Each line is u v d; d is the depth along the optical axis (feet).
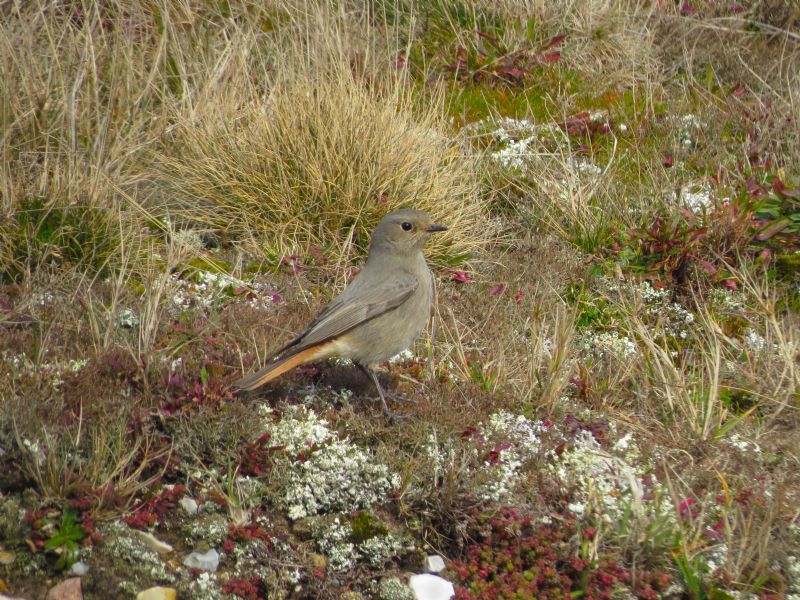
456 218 29.94
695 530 19.71
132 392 21.66
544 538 19.54
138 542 19.21
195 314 25.26
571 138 35.32
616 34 40.16
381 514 20.36
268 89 33.37
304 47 35.40
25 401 20.39
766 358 25.23
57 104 30.50
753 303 27.94
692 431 22.53
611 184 31.73
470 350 25.53
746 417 23.68
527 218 31.32
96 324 23.41
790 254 29.07
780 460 22.02
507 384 23.97
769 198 29.81
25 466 19.58
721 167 32.37
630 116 36.83
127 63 32.40
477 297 27.58
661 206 30.60
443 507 20.11
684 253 28.40
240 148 30.40
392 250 23.25
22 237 26.27
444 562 19.81
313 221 29.81
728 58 39.34
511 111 37.32
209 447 20.72
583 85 38.60
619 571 18.97
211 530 19.60
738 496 20.61
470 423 21.98
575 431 22.45
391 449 21.20
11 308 24.38
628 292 28.19
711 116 35.99
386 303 22.53
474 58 39.17
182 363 22.77
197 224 30.22
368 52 36.01
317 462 20.68
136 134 30.73
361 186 29.53
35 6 35.42
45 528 18.85
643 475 21.26
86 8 36.47
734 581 18.74
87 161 29.22
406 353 25.43
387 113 30.78
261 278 27.94
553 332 26.68
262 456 20.53
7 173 27.43
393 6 41.39
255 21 37.37
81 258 26.76
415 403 22.57
